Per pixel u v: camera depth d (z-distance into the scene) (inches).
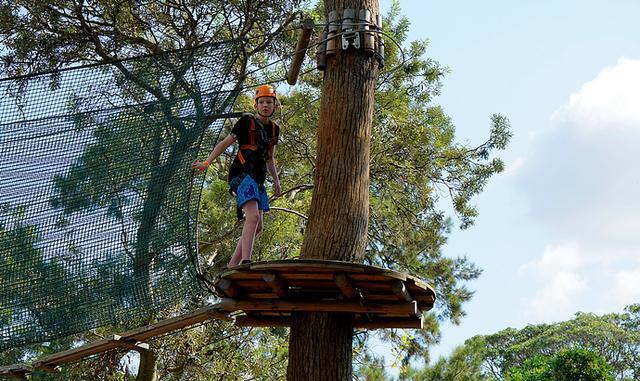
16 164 300.0
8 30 534.0
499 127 692.7
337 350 289.3
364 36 318.3
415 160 675.4
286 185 689.6
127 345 331.0
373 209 673.6
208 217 618.8
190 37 563.8
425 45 687.7
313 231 300.2
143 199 300.8
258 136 301.3
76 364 590.6
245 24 561.3
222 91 309.9
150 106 308.8
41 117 307.0
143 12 566.3
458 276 750.5
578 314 2208.4
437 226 709.9
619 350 1993.1
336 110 311.9
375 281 266.8
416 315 301.1
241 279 277.6
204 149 309.4
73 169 302.5
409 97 695.1
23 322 287.6
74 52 551.8
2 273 290.0
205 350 614.2
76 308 290.2
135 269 294.5
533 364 1222.3
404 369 674.2
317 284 281.1
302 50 326.3
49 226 295.9
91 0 547.5
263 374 625.9
